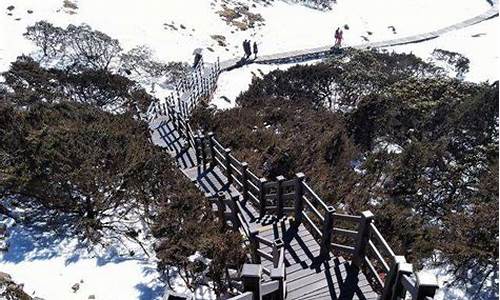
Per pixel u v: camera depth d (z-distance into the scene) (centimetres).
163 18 2586
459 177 1222
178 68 2050
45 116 1076
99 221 806
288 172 1159
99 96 1580
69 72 1664
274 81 1967
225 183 1112
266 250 779
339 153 1351
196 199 880
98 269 729
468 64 2592
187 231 765
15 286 627
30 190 822
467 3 4088
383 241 556
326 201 1033
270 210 918
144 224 865
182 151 1364
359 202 1070
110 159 917
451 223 1053
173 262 704
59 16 2145
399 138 1534
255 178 897
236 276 700
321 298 620
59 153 858
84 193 812
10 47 1797
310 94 1920
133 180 874
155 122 1620
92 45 1902
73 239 792
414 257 907
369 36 3219
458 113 1538
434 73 2330
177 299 348
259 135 1392
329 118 1641
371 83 1952
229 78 2273
